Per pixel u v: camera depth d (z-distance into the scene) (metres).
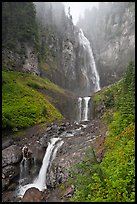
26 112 35.53
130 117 20.48
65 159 22.88
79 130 32.25
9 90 39.59
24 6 58.59
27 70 52.56
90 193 13.69
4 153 25.61
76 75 71.56
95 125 32.84
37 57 58.28
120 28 88.56
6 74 44.50
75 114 46.72
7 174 23.73
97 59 84.44
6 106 35.25
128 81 29.36
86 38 88.75
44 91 46.62
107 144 19.70
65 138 28.89
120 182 12.36
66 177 19.84
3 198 21.52
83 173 16.69
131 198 11.28
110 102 36.44
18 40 54.88
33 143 29.09
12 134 31.00
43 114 37.06
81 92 68.94
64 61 70.56
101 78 78.94
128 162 14.18
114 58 81.62
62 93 50.47
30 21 58.81
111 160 16.03
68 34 78.38
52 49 67.56
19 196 21.72
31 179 24.98
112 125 22.28
